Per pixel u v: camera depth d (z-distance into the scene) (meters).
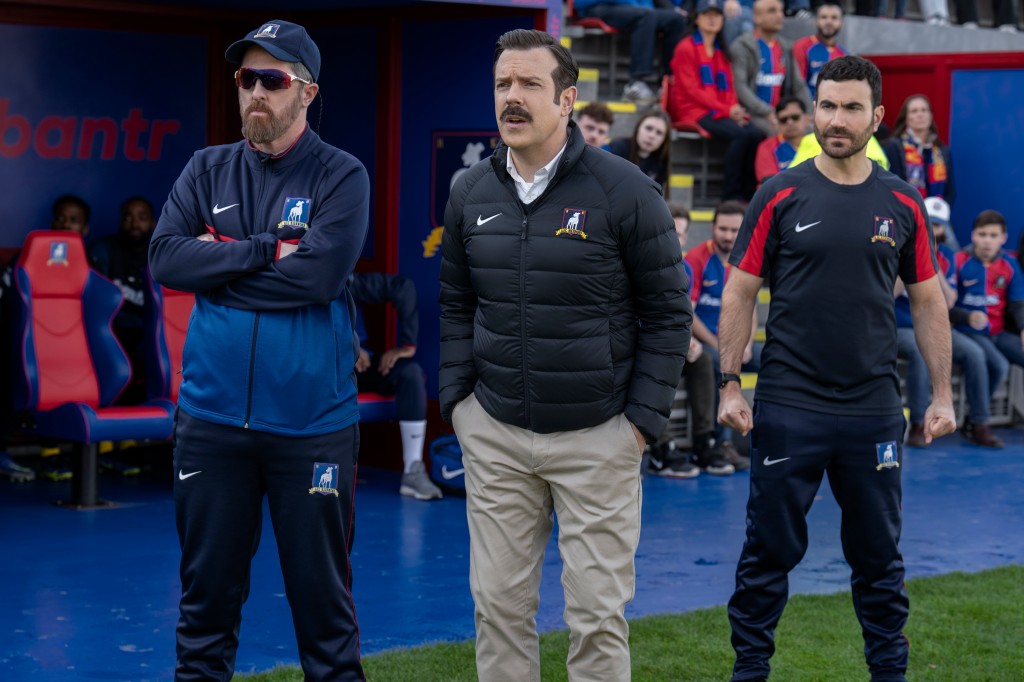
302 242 8.02
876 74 9.09
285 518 8.16
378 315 18.38
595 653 8.20
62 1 17.81
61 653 10.52
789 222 9.27
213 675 8.25
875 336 9.20
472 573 8.38
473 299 8.61
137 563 13.33
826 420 9.20
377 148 18.41
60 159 19.20
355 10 18.41
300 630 8.31
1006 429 23.22
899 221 9.23
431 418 18.23
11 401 17.27
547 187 7.96
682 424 19.88
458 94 17.83
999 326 22.42
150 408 15.97
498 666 8.36
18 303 16.30
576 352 7.97
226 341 8.00
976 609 12.16
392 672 10.08
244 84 8.13
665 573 13.45
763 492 9.37
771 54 23.56
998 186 25.20
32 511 15.51
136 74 19.58
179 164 20.02
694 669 10.28
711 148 23.59
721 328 9.67
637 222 7.95
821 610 12.12
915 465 19.73
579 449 8.05
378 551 14.07
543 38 7.81
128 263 18.55
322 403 8.11
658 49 24.34
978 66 25.20
